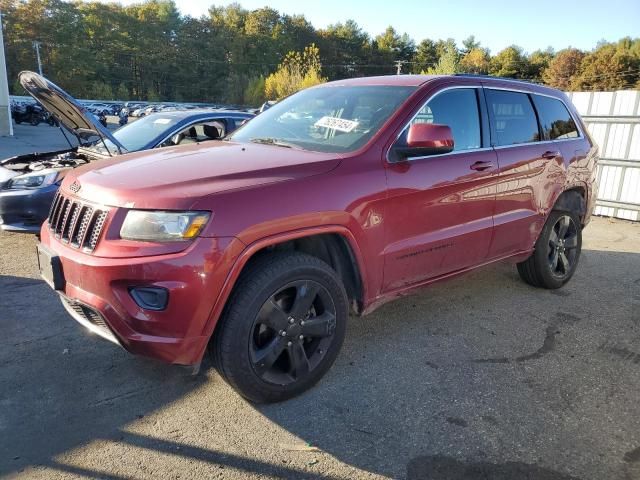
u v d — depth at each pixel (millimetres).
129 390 3109
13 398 2979
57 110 5984
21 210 5520
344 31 124375
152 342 2578
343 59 122250
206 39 116500
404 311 4441
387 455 2600
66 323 3961
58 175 5680
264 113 4402
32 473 2406
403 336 3949
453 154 3742
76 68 95375
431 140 3207
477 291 4984
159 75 111375
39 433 2686
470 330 4094
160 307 2547
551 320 4344
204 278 2535
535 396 3168
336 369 3420
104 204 2682
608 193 9164
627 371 3516
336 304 3105
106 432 2717
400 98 3611
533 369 3502
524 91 4543
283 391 2959
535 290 5066
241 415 2896
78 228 2818
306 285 2953
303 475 2449
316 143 3494
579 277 5547
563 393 3211
